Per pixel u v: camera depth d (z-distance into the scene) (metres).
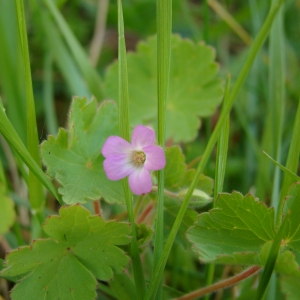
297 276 0.08
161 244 0.09
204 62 0.16
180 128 0.16
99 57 0.22
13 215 0.08
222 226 0.09
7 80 0.15
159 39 0.09
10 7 0.17
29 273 0.09
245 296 0.11
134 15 0.22
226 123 0.10
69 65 0.17
